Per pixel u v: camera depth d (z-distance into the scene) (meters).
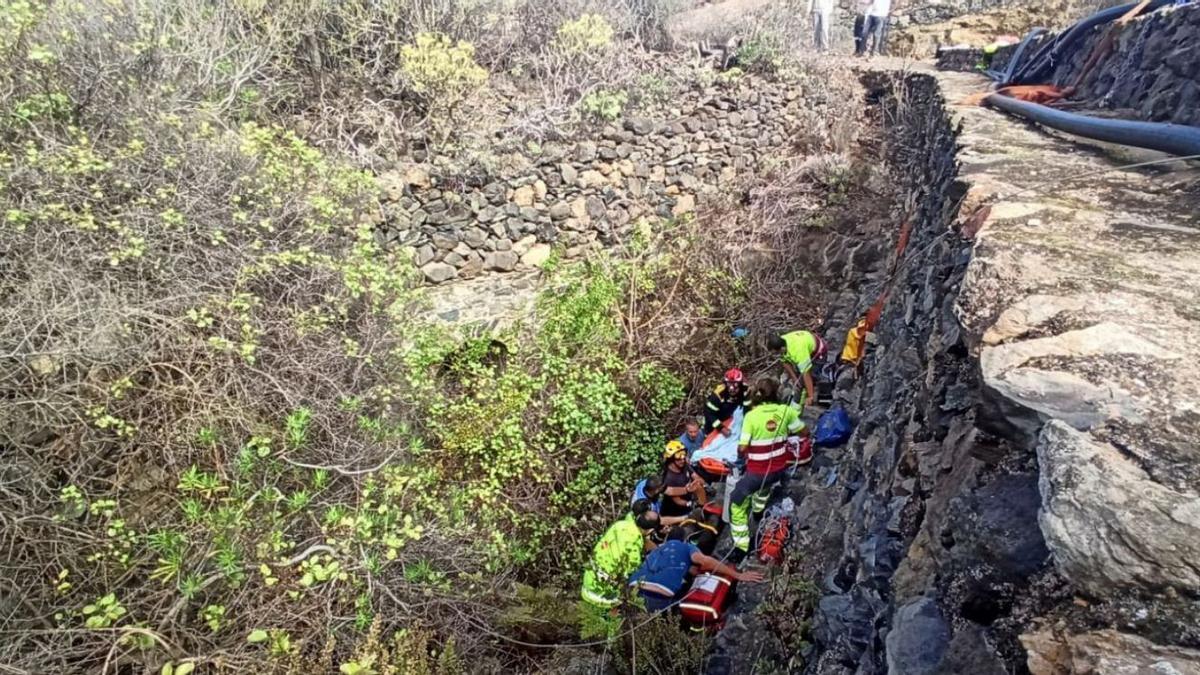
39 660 3.43
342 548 3.86
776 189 8.83
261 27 7.20
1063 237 2.27
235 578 3.60
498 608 4.46
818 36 12.41
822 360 6.33
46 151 4.70
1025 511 1.43
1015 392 1.55
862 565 2.60
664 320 7.29
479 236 7.67
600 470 5.71
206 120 5.70
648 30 10.52
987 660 1.30
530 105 8.48
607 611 4.20
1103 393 1.48
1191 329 1.66
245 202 5.50
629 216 8.62
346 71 7.74
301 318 5.04
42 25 5.26
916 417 2.60
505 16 9.02
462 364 6.15
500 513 5.17
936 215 4.15
